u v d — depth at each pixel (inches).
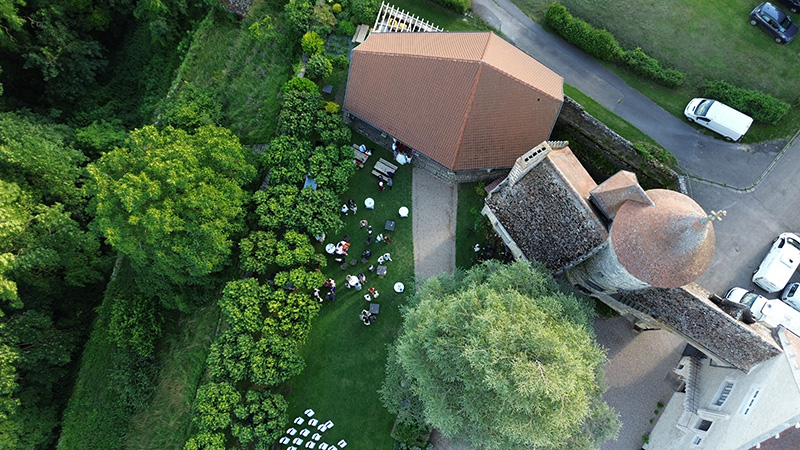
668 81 1630.2
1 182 1342.3
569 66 1699.1
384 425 1478.8
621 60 1659.7
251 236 1471.5
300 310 1429.6
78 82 1920.5
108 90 1999.3
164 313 1592.0
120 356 1550.2
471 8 1770.4
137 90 2022.6
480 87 1398.9
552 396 1039.0
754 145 1596.9
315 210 1485.0
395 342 1424.7
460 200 1611.7
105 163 1334.9
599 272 1232.8
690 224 941.8
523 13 1759.4
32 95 1937.7
